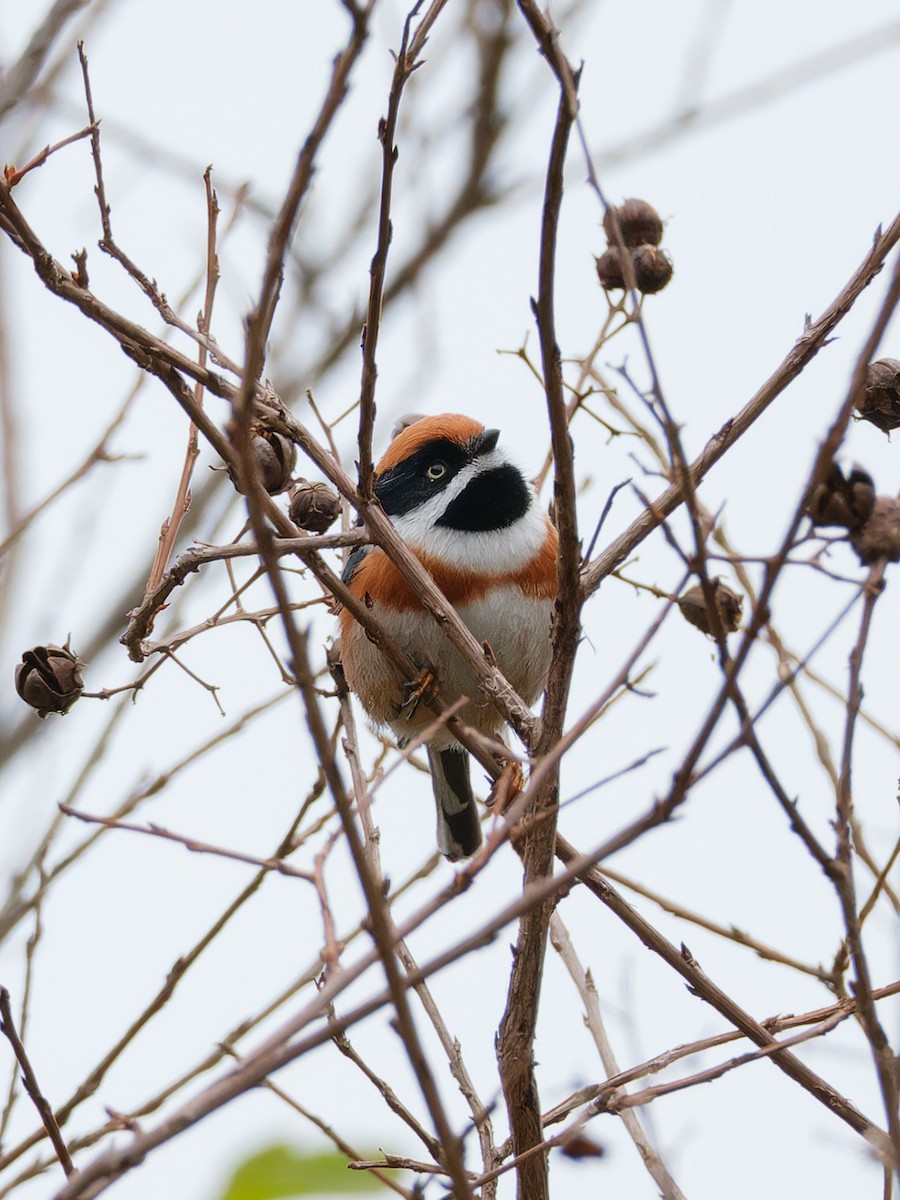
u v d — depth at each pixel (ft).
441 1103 17.01
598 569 24.97
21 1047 20.62
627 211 26.18
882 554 20.20
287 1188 27.71
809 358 24.48
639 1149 23.47
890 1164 20.04
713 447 24.76
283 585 16.35
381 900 16.44
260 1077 16.16
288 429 23.97
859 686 19.62
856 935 19.56
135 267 23.54
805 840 19.38
